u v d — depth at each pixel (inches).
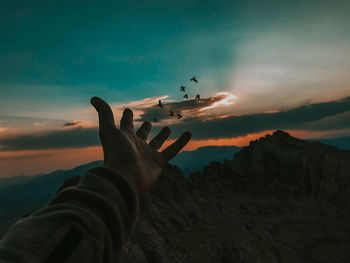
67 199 22.7
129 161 31.0
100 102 33.3
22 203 7618.1
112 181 26.1
